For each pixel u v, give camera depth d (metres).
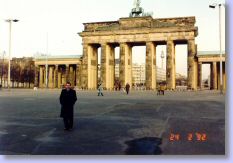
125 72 133.12
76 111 31.45
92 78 143.00
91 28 139.50
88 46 139.88
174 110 31.88
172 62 125.75
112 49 144.62
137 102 43.31
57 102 43.97
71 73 163.25
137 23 132.25
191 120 24.41
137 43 136.00
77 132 19.94
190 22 124.94
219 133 18.94
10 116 27.44
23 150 15.64
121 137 18.22
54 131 20.34
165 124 22.52
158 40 128.12
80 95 69.00
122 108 34.38
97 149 15.52
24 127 21.77
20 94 73.69
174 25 126.69
